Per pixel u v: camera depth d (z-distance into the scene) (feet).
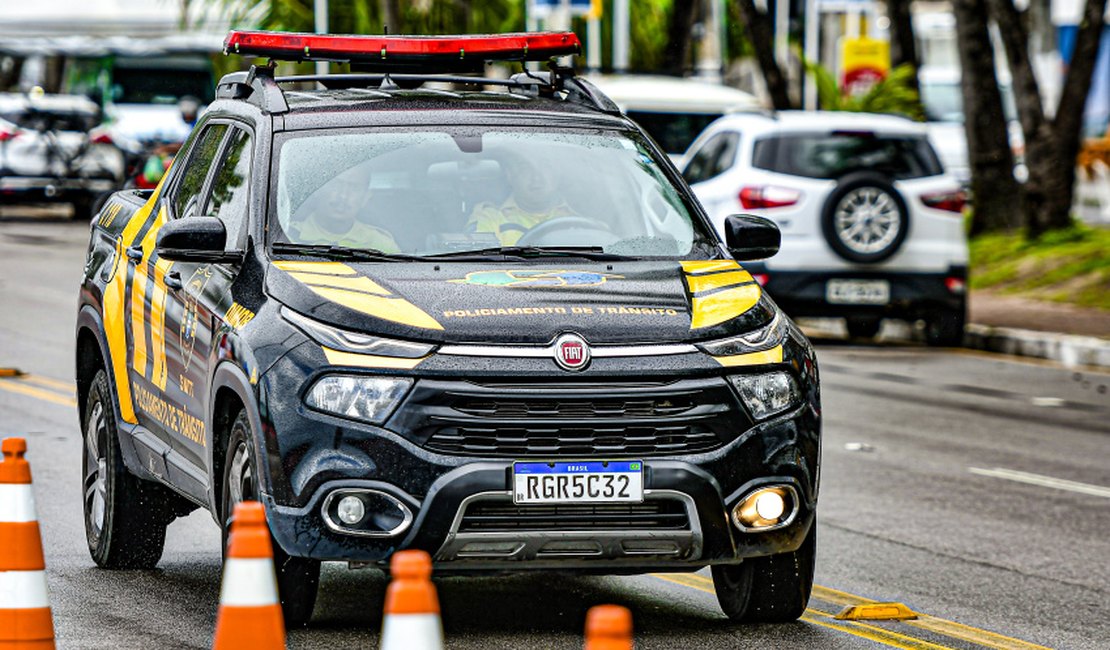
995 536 71.87
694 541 48.91
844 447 93.35
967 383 119.65
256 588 36.70
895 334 146.82
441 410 47.83
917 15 334.85
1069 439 97.81
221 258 53.42
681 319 50.47
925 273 132.87
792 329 52.90
